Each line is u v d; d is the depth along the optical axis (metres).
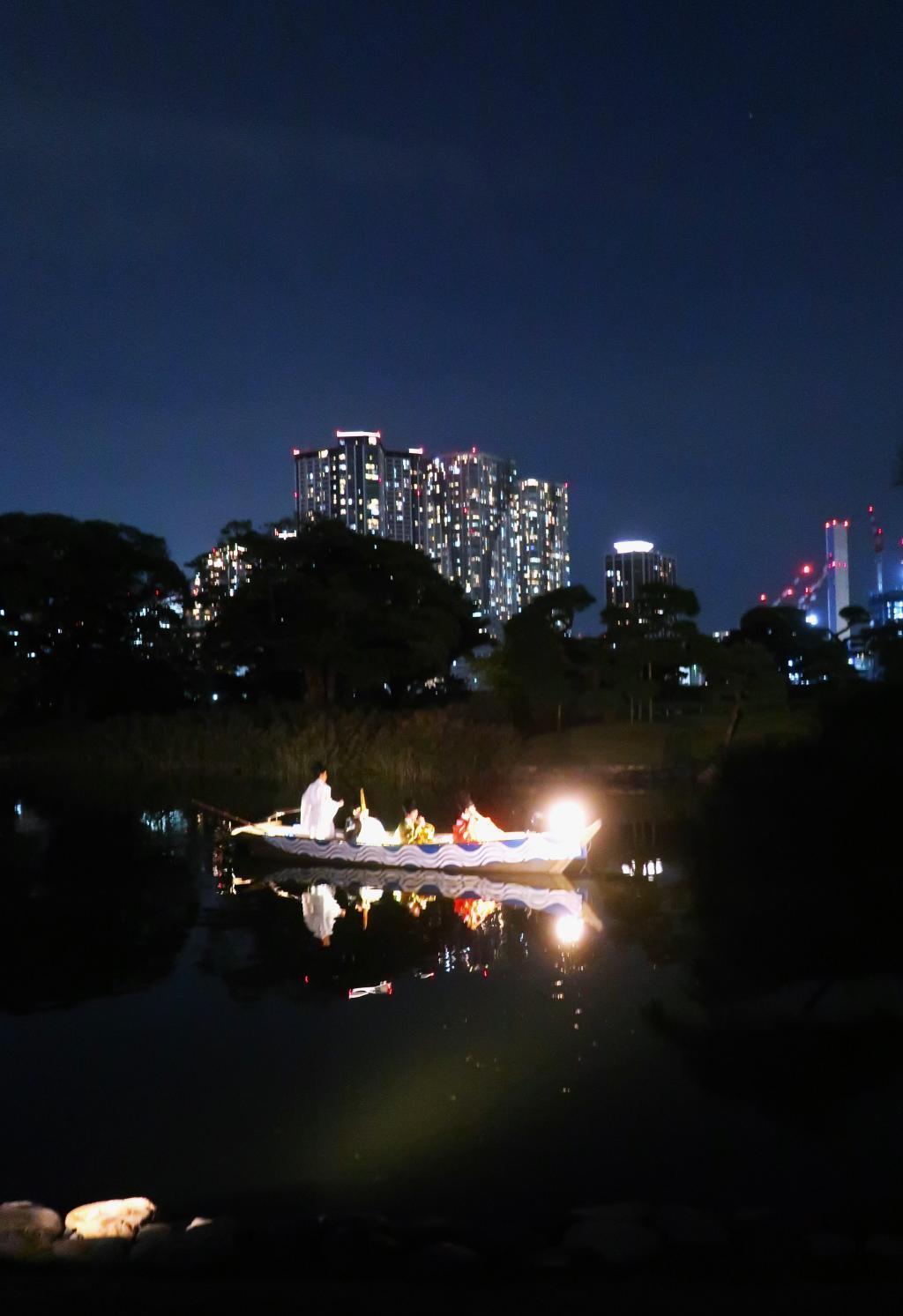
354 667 54.94
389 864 20.81
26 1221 6.52
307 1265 5.88
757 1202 7.04
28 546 55.81
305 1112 8.59
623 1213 6.63
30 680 54.44
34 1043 10.34
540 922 15.67
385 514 168.62
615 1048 9.95
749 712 43.28
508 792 35.91
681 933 14.59
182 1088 9.11
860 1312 4.69
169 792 36.69
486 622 68.06
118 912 16.84
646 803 31.22
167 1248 5.97
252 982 12.51
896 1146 7.82
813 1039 10.02
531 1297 4.96
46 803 33.53
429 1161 7.68
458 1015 11.05
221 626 56.44
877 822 17.80
